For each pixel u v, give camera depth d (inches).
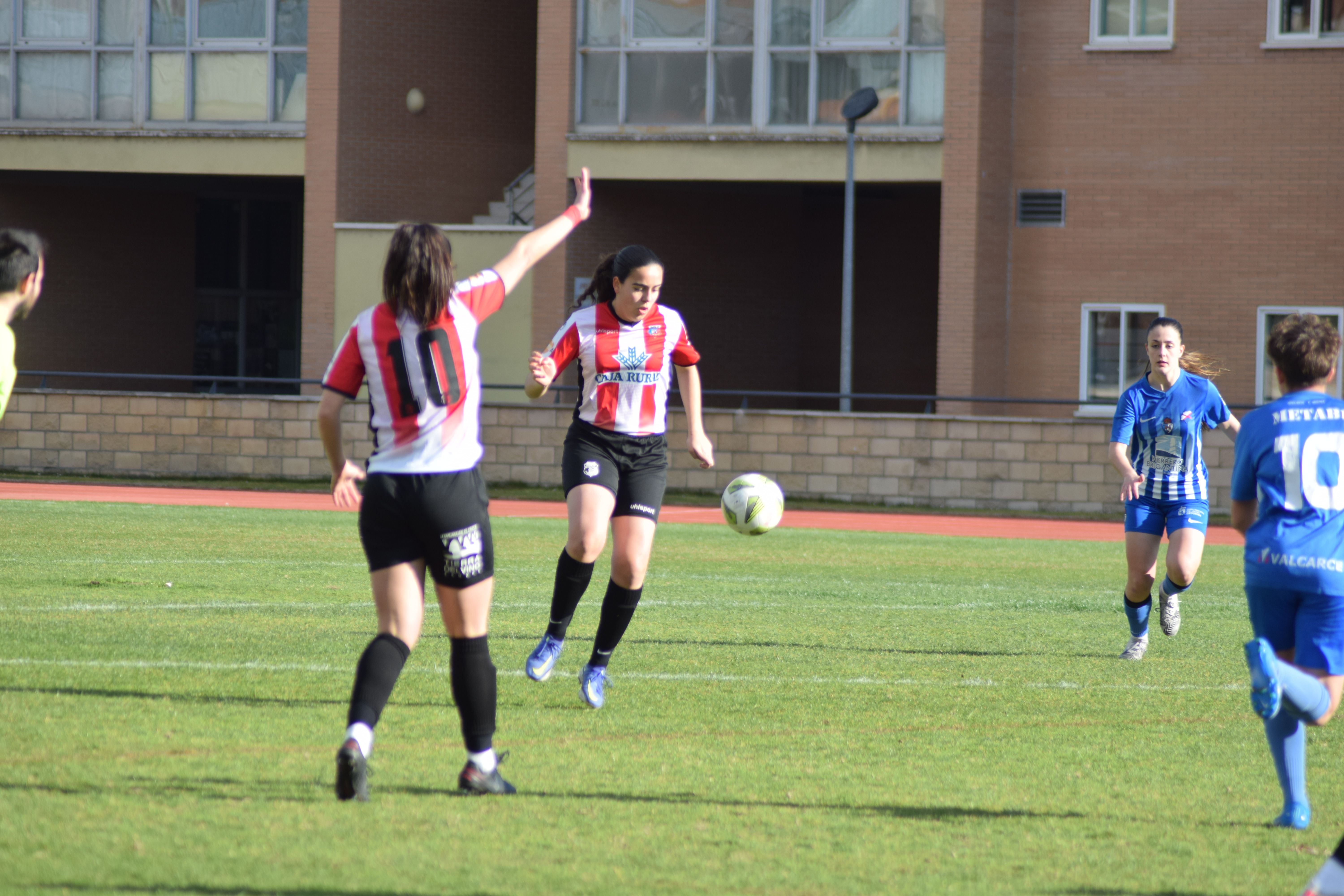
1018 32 2896.2
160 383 3646.7
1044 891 497.4
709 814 589.9
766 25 2871.6
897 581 1585.9
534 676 837.2
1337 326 2780.5
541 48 2938.0
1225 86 2815.0
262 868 494.9
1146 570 1037.2
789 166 2856.8
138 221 3609.7
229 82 3093.0
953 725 791.1
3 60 3132.4
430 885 482.9
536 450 2910.9
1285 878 518.9
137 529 1921.8
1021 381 2923.2
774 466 2815.0
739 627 1176.8
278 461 2942.9
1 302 589.3
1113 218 2871.6
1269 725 600.7
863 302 3472.0
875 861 528.1
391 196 3164.4
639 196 3112.7
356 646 1002.7
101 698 780.6
